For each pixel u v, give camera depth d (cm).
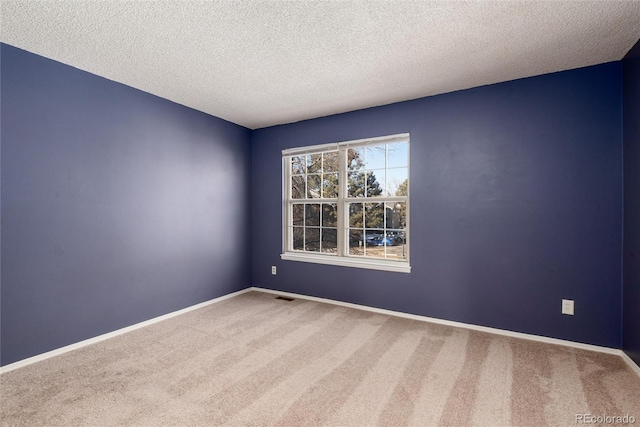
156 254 313
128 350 246
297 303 371
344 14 180
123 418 164
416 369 214
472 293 290
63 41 210
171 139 328
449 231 300
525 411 169
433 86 286
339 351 242
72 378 204
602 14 179
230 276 401
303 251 404
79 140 254
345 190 364
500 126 278
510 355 234
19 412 169
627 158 225
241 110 357
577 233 249
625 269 227
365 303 346
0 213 213
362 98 316
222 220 390
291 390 190
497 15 181
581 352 239
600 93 241
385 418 164
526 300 267
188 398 182
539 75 262
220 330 287
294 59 235
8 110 216
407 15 181
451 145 299
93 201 264
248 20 185
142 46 217
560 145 255
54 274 239
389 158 340
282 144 410
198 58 234
